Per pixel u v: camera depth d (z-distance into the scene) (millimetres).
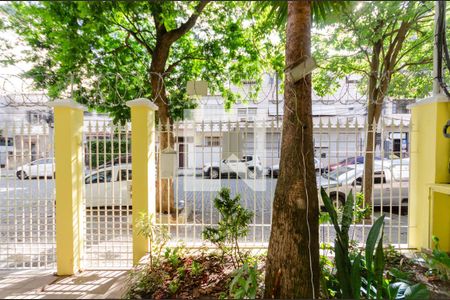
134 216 3627
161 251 3689
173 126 4051
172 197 5352
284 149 2531
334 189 4906
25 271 3672
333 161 4902
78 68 5520
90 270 3689
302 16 2473
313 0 2570
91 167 3914
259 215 5191
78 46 4738
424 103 3551
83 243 3799
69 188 3523
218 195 3643
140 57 6863
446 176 3383
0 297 3006
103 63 6109
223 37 6395
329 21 3090
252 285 2398
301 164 2441
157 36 5883
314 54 4883
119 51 6316
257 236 4562
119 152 3916
